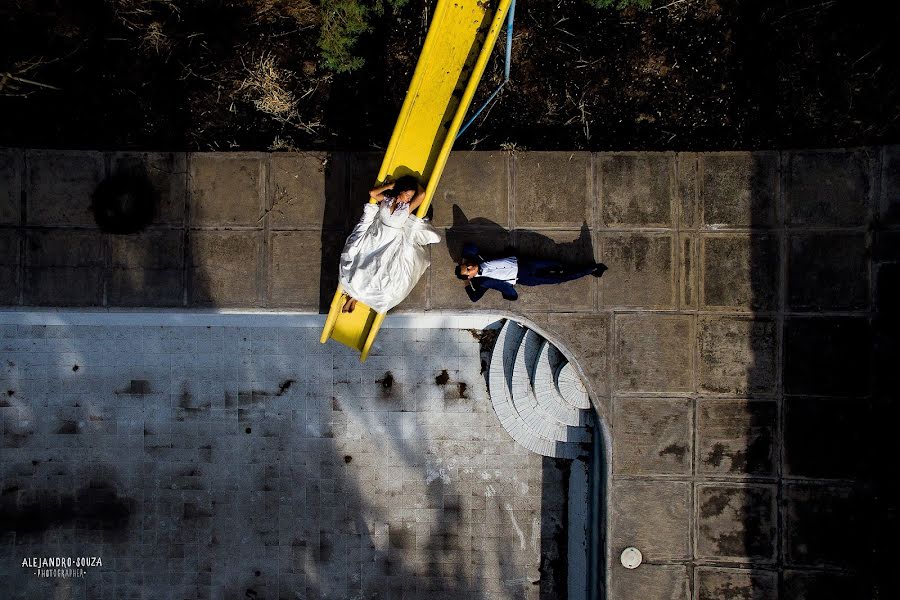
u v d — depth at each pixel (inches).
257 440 251.0
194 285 239.3
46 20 237.6
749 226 238.7
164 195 238.8
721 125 242.8
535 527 252.4
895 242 236.5
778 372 238.7
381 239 207.5
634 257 239.3
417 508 252.1
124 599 249.1
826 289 238.4
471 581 251.6
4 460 249.0
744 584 239.0
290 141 241.4
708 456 239.6
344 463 252.1
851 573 237.1
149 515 249.8
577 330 239.8
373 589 251.6
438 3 210.5
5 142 239.9
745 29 241.6
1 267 236.8
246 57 241.0
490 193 239.0
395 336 250.4
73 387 249.3
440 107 220.1
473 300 232.5
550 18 243.3
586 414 248.1
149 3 239.5
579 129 243.3
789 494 238.7
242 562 251.0
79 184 237.6
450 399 252.1
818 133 239.5
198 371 250.1
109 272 238.5
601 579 239.8
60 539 249.3
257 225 239.8
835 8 238.7
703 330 239.8
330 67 238.2
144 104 241.8
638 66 243.8
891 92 237.6
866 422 237.9
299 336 250.1
